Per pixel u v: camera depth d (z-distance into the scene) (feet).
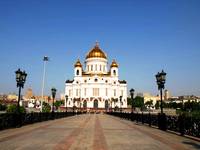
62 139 57.52
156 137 63.82
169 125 81.25
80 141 54.90
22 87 93.56
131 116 152.76
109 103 442.91
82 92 445.78
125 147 47.80
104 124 112.98
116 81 464.24
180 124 68.95
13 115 87.35
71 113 255.29
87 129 84.48
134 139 59.47
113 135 67.41
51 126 96.27
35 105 464.24
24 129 81.35
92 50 486.79
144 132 76.48
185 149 46.06
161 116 87.92
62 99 650.84
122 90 469.57
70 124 109.60
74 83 458.91
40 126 95.55
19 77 91.66
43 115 134.21
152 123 103.71
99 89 443.32
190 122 65.21
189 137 61.93
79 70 461.37
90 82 443.73
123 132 75.97
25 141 53.52
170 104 606.55
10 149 43.83
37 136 62.59
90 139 58.49
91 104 437.17
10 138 58.13
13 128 84.48
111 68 469.16
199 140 56.44
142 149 45.75
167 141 56.44
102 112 405.39
